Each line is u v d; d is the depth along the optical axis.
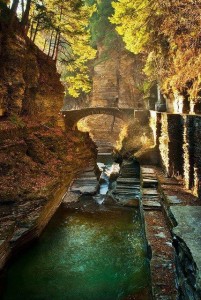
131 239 15.02
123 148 33.53
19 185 17.77
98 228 16.64
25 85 25.20
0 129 19.39
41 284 11.29
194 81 19.19
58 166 24.42
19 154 20.52
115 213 19.05
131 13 24.42
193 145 14.87
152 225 13.55
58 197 20.39
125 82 63.78
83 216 18.69
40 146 24.11
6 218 14.07
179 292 5.32
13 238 12.65
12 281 11.45
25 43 25.16
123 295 10.26
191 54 18.42
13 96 22.88
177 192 15.23
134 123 35.94
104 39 66.44
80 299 10.30
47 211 16.94
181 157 18.55
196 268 4.15
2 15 22.72
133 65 62.28
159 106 34.22
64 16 35.28
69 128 38.50
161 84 29.11
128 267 12.27
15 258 12.83
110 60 65.50
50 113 31.72
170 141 18.94
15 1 23.36
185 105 21.56
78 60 38.44
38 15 29.59
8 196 16.03
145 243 13.27
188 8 15.92
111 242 14.77
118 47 64.38
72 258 13.23
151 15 21.02
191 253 4.45
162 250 11.08
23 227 13.68
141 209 17.02
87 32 34.44
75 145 33.19
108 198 21.38
